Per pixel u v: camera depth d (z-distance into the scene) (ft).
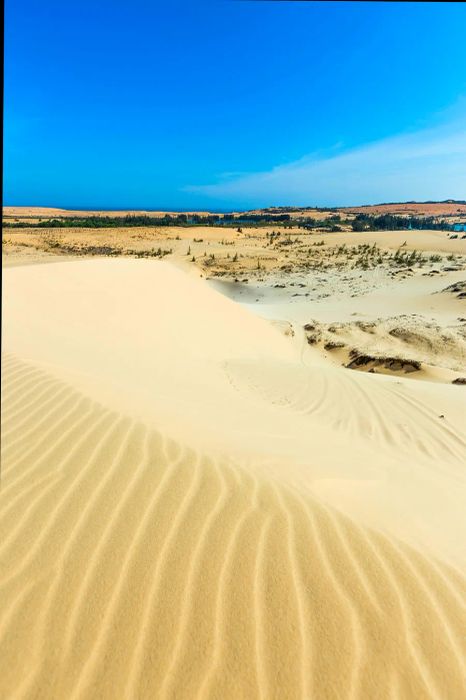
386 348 49.16
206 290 57.47
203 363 30.78
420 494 11.89
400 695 5.13
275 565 6.85
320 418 21.88
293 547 7.25
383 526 8.40
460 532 9.80
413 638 5.81
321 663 5.44
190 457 10.02
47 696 4.94
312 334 56.18
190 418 14.06
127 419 11.85
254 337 47.39
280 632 5.79
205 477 9.19
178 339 35.99
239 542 7.29
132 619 5.88
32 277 38.09
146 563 6.77
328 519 8.12
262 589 6.40
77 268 45.60
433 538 8.70
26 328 24.93
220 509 8.12
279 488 9.14
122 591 6.28
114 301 38.70
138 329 34.14
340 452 14.66
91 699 4.94
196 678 5.22
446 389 28.78
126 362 23.62
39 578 6.43
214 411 16.92
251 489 8.89
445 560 7.63
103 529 7.47
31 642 5.52
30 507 8.00
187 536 7.37
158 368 24.53
